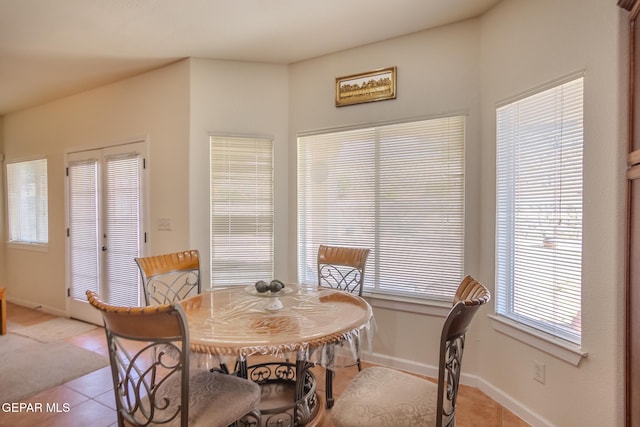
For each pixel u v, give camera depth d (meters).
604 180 1.71
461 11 2.45
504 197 2.36
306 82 3.22
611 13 1.67
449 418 1.41
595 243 1.75
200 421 1.37
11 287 4.95
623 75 1.63
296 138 3.28
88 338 3.53
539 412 2.05
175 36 2.78
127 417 1.41
